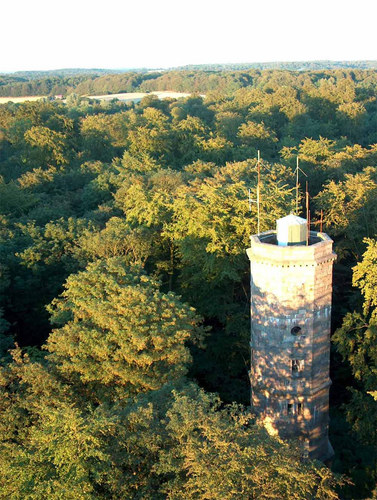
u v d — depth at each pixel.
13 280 54.94
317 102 154.75
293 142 112.94
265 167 79.25
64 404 28.75
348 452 39.81
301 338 33.72
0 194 73.06
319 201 66.94
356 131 135.50
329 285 33.72
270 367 34.81
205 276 50.91
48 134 100.00
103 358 35.66
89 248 53.72
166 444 27.59
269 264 32.62
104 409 29.88
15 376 34.12
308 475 24.41
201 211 51.19
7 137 110.25
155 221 56.97
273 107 142.62
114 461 26.58
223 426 26.06
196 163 84.25
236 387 49.22
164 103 176.00
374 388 40.25
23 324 55.78
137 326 35.47
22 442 31.27
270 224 50.31
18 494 25.97
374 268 41.88
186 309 38.91
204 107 157.50
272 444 26.09
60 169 95.31
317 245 32.19
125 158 89.56
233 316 51.25
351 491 36.50
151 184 74.69
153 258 57.91
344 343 42.50
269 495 23.20
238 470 23.88
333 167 83.25
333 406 46.19
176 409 27.19
